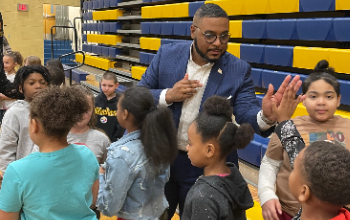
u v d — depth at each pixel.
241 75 1.63
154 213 1.49
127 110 1.42
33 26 9.34
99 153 2.03
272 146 1.49
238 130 1.20
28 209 1.15
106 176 1.40
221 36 1.50
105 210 1.42
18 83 1.83
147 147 1.39
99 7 7.36
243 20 3.62
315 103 1.42
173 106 1.66
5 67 3.89
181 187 1.71
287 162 1.44
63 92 1.20
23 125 1.81
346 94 2.70
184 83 1.52
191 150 1.26
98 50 7.45
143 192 1.43
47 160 1.16
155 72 1.78
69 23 10.39
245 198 1.25
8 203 1.14
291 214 1.42
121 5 6.36
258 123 1.46
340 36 2.73
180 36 5.18
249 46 3.56
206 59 1.56
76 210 1.21
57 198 1.16
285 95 1.31
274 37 3.29
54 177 1.16
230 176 1.21
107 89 3.08
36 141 1.21
